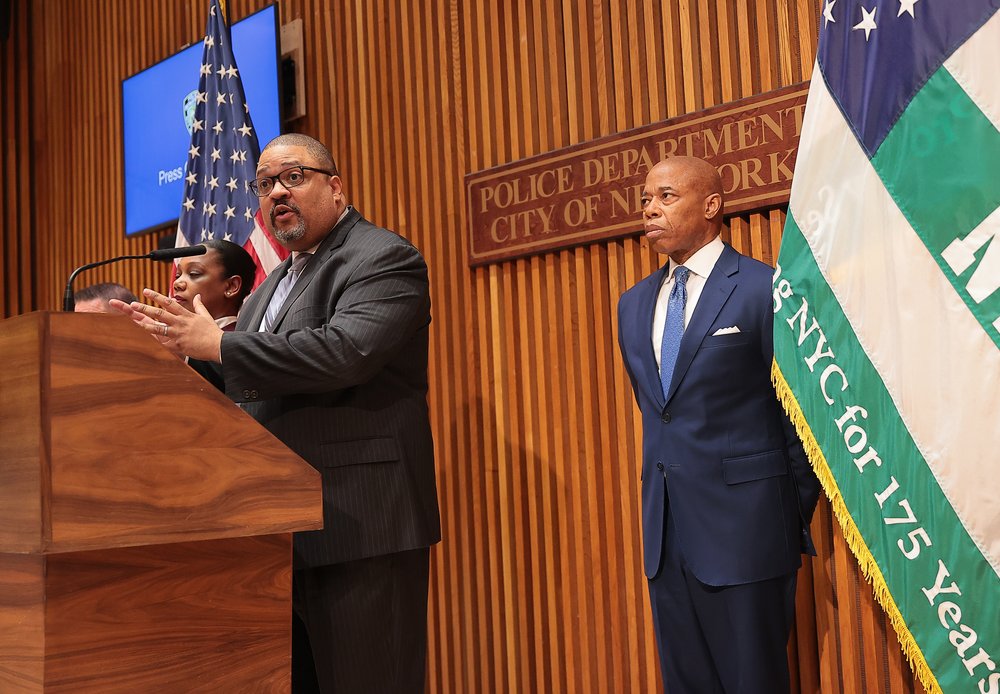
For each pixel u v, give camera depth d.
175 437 1.47
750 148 2.79
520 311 3.32
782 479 2.29
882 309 2.21
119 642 1.46
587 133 3.22
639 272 3.05
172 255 2.04
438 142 3.62
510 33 3.44
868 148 2.26
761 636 2.22
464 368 3.50
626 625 3.02
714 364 2.30
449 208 3.55
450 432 3.51
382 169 3.81
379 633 2.02
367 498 2.03
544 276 3.29
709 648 2.31
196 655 1.53
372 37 3.88
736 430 2.29
